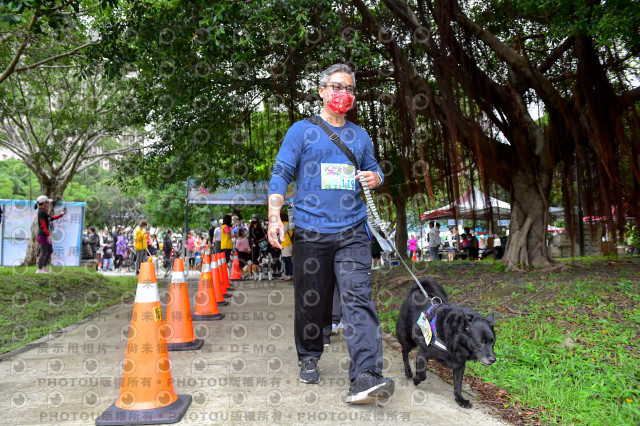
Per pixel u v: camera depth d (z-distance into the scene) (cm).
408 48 877
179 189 2748
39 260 945
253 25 705
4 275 834
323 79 279
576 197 890
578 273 665
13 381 293
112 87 1305
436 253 1562
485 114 845
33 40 1062
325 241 264
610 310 440
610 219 762
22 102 1349
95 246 1733
